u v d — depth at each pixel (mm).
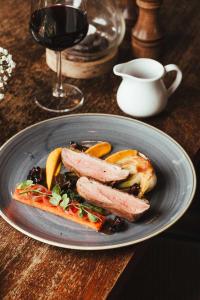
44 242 847
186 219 1288
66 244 830
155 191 931
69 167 956
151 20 1179
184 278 1079
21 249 853
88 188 912
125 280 851
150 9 1157
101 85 1140
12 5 1336
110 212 897
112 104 1099
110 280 820
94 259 842
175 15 1344
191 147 1025
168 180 947
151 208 904
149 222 882
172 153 975
